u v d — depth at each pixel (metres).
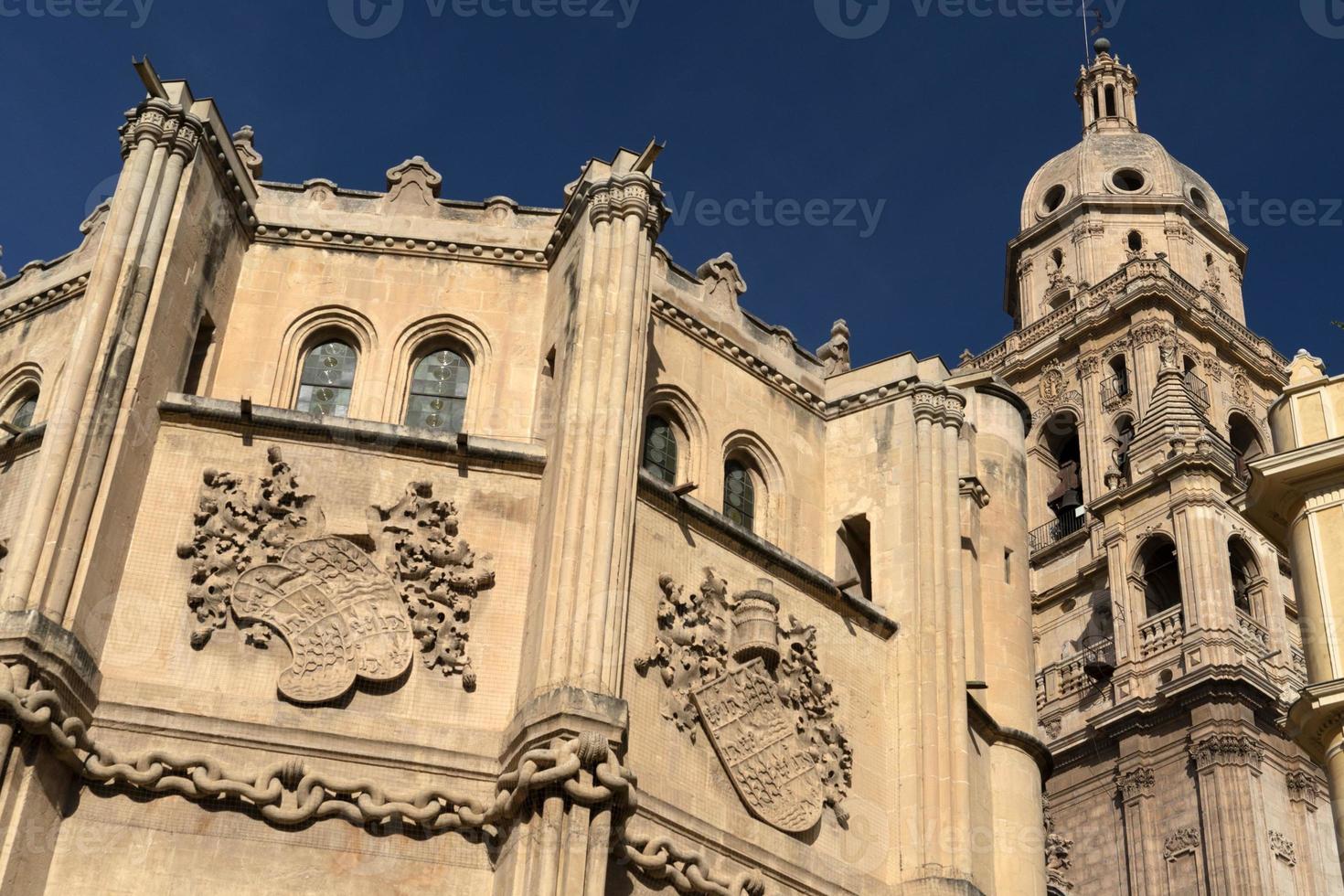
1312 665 30.55
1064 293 76.69
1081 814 59.25
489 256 32.81
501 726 26.78
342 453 28.59
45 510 25.62
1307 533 31.41
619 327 29.08
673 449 32.88
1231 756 55.31
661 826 26.66
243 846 25.00
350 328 31.98
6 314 33.56
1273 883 53.31
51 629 24.72
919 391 34.75
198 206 30.06
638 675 27.73
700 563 29.83
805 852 28.77
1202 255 77.56
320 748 25.88
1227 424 70.88
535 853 24.50
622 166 31.06
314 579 27.34
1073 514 70.75
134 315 27.84
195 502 27.66
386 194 33.28
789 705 29.78
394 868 25.33
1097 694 61.00
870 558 33.75
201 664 26.34
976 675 34.34
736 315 34.94
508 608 27.89
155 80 30.06
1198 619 59.00
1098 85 87.44
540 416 30.61
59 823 24.41
